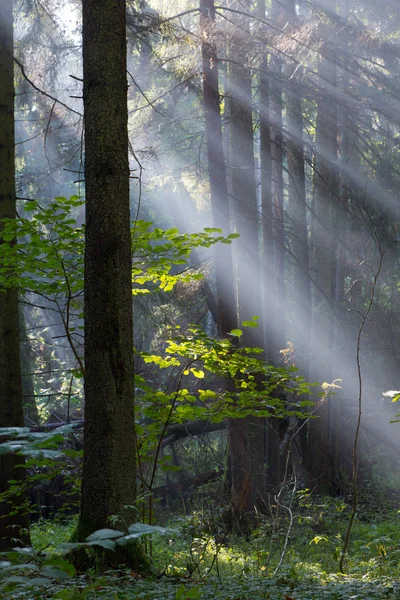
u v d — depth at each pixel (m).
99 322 5.73
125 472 5.63
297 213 18.56
